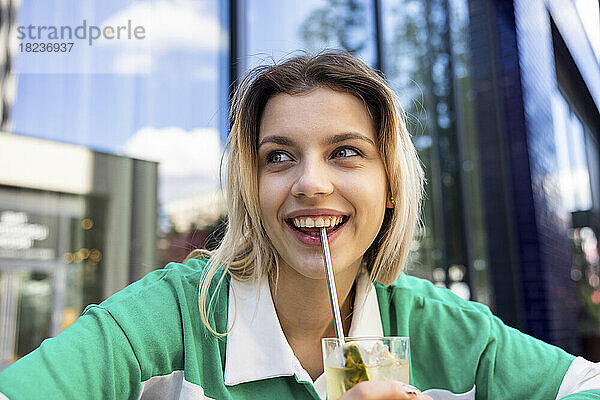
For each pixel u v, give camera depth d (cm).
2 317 186
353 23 307
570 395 93
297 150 87
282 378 94
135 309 91
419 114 329
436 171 333
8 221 192
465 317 110
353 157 88
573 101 613
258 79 90
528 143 366
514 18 377
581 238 534
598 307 531
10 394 72
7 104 198
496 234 359
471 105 367
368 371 70
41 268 197
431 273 317
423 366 106
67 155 208
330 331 102
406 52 330
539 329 350
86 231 208
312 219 86
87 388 80
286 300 96
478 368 105
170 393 94
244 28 263
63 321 200
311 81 88
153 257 221
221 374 92
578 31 555
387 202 98
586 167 639
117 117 221
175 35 241
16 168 196
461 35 371
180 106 238
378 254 102
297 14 286
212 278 99
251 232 98
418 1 344
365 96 90
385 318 106
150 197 224
